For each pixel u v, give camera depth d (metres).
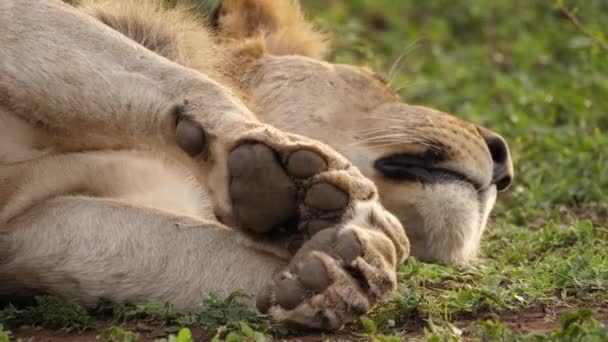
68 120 9.11
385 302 8.68
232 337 7.76
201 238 8.98
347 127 10.63
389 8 20.09
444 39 19.38
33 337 8.25
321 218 8.09
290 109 10.77
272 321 8.15
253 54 11.07
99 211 9.08
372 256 8.00
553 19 19.28
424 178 10.26
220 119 8.49
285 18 11.62
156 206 9.48
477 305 8.75
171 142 8.85
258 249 8.48
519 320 8.58
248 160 8.02
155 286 8.87
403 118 10.50
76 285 8.94
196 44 10.50
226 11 11.37
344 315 7.94
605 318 8.52
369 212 8.19
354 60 16.06
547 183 13.19
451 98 16.72
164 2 10.87
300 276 7.93
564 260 9.77
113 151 9.38
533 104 16.08
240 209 8.16
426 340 7.98
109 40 9.14
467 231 10.27
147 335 8.34
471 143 10.40
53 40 9.11
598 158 13.48
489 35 19.58
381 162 10.38
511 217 12.34
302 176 8.02
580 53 17.17
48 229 9.02
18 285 9.07
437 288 9.59
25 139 9.19
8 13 9.15
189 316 8.47
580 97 15.84
